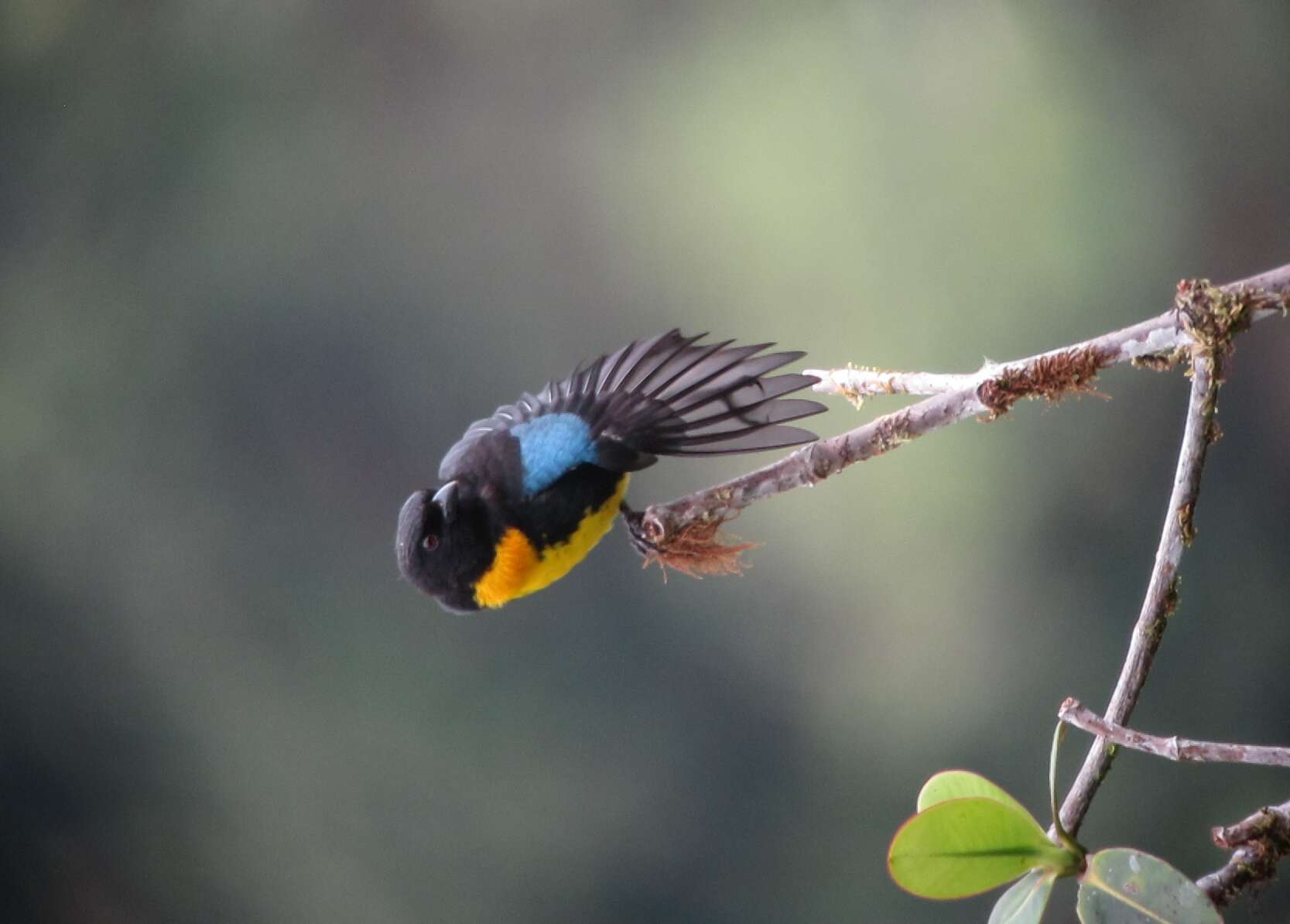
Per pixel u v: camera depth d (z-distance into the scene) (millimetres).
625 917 18031
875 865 17641
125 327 20156
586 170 20578
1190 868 16906
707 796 18312
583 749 18594
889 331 19062
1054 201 19156
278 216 20672
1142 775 17516
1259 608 18234
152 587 19625
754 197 19562
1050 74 19500
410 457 20422
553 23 20719
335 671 19375
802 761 18281
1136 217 19141
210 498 19953
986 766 17844
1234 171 19391
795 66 19859
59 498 19516
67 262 20203
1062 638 18125
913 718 18062
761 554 18531
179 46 20781
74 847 18891
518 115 20906
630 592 18828
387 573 19750
